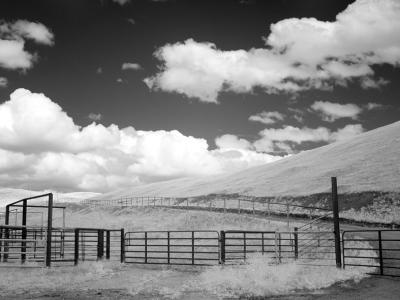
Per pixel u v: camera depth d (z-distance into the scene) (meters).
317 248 24.97
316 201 61.09
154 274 18.08
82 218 67.56
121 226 49.81
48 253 20.31
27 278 16.73
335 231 17.81
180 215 52.00
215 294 13.37
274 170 97.25
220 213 47.72
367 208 51.75
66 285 15.41
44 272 18.47
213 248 28.12
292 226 37.59
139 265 21.44
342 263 18.05
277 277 15.49
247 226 39.34
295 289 13.98
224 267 18.89
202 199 85.56
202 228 41.56
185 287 14.67
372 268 18.16
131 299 12.80
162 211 61.97
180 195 101.19
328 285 14.48
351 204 54.88
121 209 72.69
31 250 29.00
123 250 22.34
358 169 71.75
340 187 63.59
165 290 14.07
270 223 39.78
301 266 18.25
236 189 86.00
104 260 22.06
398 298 12.21
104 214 70.75
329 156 90.50
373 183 61.03
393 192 54.88
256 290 13.62
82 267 19.81
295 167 90.88
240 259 21.34
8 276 17.19
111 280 16.56
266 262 19.64
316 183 70.94
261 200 71.12
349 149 89.88
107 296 13.30
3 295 13.52
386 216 47.62
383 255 21.55
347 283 14.89
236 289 14.05
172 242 32.59
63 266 20.39
